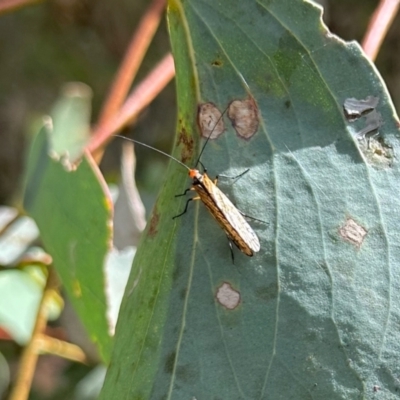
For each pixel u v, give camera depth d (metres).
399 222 0.21
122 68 0.26
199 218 0.21
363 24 0.53
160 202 0.21
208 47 0.21
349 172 0.21
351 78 0.21
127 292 0.21
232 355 0.20
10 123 0.62
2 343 0.35
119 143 0.56
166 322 0.21
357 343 0.20
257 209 0.21
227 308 0.21
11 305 0.28
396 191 0.21
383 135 0.21
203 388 0.20
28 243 0.28
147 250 0.21
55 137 0.29
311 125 0.21
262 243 0.21
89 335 0.24
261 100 0.21
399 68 0.54
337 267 0.21
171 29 0.22
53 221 0.24
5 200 0.61
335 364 0.20
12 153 0.62
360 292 0.21
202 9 0.21
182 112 0.22
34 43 0.64
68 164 0.23
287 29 0.21
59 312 0.28
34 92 0.63
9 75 0.64
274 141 0.21
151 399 0.20
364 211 0.21
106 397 0.21
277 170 0.21
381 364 0.20
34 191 0.25
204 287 0.21
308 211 0.21
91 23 0.65
